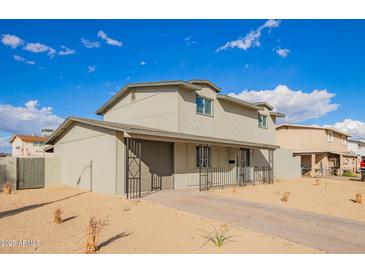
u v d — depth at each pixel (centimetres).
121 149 1156
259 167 2128
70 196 1146
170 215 822
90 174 1295
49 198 1104
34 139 4431
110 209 888
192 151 1498
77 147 1410
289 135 3334
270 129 2319
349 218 854
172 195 1145
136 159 1205
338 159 3334
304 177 2719
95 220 739
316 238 641
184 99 1449
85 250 519
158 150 1323
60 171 1563
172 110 1417
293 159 2577
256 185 1747
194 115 1510
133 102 1617
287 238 633
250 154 2011
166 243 579
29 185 1438
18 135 4562
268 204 1036
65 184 1511
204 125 1579
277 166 2370
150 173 1271
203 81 1573
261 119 2219
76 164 1413
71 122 1436
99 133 1241
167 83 1414
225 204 1000
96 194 1173
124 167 1161
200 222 756
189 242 588
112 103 1764
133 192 1148
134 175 1194
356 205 1080
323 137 3170
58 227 684
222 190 1401
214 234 647
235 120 1873
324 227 739
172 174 1380
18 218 774
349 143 4266
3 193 1245
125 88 1619
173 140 1220
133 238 608
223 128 1742
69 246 552
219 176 1683
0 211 863
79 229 668
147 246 559
